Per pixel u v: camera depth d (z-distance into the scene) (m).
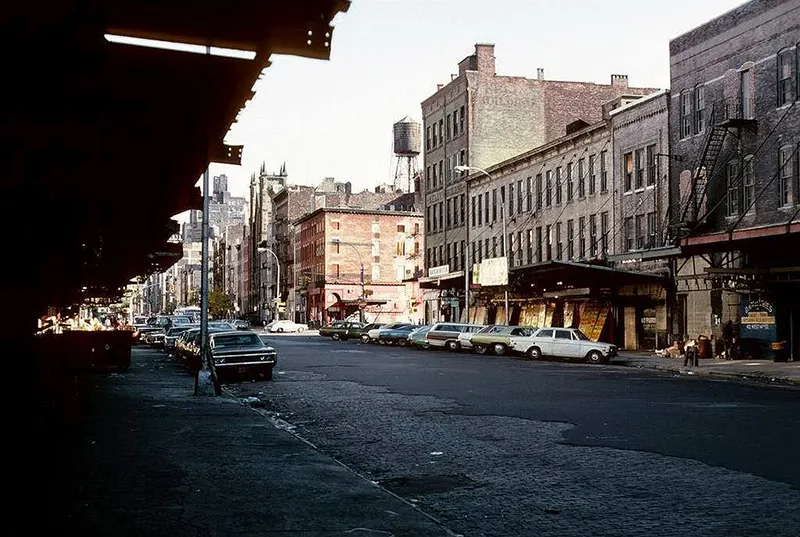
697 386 24.83
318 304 108.69
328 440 14.27
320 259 108.62
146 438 13.62
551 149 56.84
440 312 75.44
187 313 113.19
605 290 47.84
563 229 55.44
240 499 8.98
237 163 12.14
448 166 75.06
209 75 8.56
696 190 40.81
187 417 16.62
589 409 18.28
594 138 51.81
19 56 6.80
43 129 8.36
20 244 14.93
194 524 7.79
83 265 26.31
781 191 35.81
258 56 7.41
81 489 9.43
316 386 25.20
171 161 11.90
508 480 10.48
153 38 7.20
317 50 7.15
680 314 43.03
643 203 46.38
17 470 10.66
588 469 11.07
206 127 10.01
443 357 42.88
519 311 59.41
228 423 15.70
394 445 13.56
